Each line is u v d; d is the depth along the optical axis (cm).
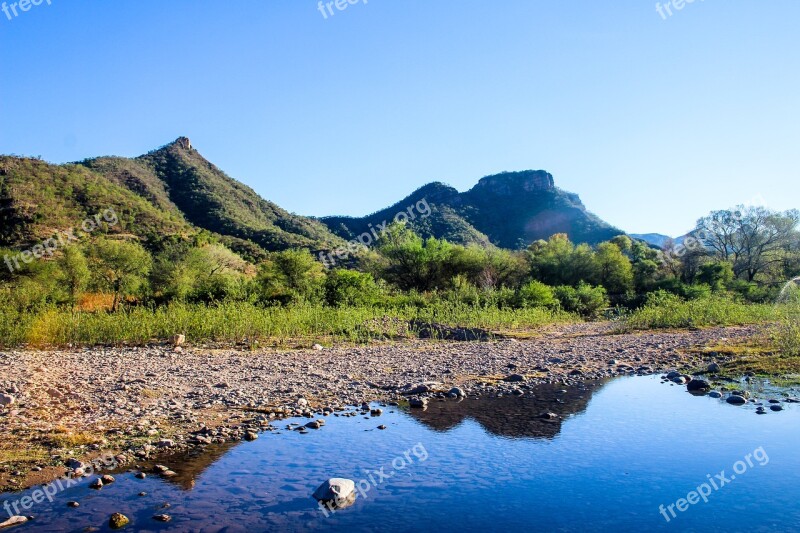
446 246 5009
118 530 468
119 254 4506
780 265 6281
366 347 1728
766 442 719
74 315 1830
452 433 768
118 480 586
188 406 898
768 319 2498
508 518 502
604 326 2589
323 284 3083
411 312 2650
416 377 1184
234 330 1842
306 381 1123
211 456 666
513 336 2081
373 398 988
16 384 955
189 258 5109
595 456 672
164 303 2875
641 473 615
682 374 1184
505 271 5356
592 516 507
